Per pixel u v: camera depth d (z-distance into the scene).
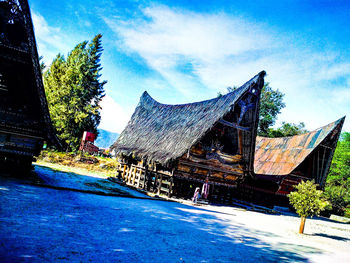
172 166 15.20
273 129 45.81
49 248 3.94
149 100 26.66
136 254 4.49
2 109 10.93
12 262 3.23
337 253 8.27
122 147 20.84
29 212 5.62
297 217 18.91
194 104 20.19
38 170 14.59
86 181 14.55
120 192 13.02
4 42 10.27
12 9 10.11
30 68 10.91
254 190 23.42
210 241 6.52
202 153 16.22
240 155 17.95
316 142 21.86
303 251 7.57
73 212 6.53
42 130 11.43
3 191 7.08
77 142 33.69
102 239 4.92
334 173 37.91
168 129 18.69
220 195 18.84
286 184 22.08
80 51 37.44
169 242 5.66
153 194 14.50
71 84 34.41
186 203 13.99
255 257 5.84
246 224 10.76
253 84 16.00
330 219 23.88
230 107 15.17
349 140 46.50
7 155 10.99
